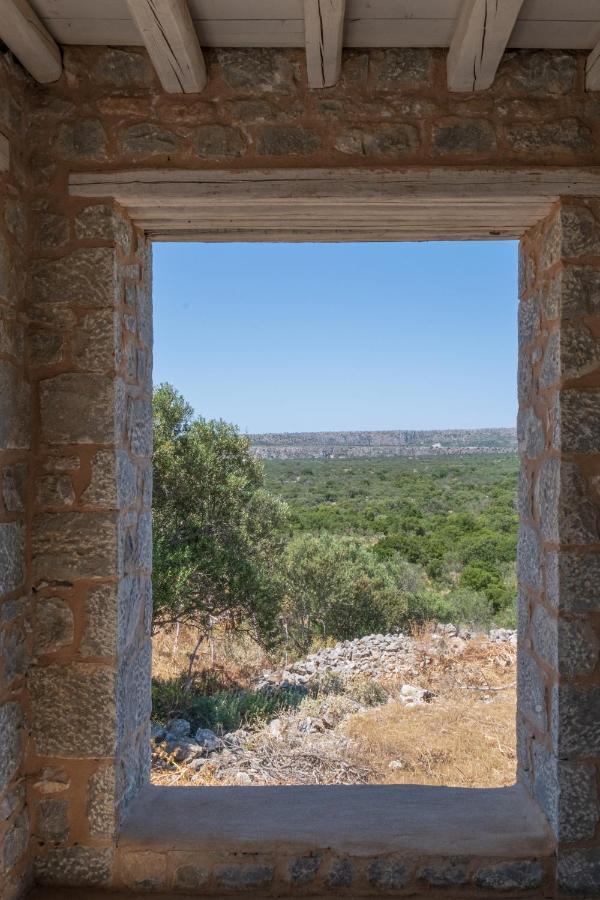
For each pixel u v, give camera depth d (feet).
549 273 6.81
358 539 48.73
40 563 6.46
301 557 29.14
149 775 7.93
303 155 6.51
